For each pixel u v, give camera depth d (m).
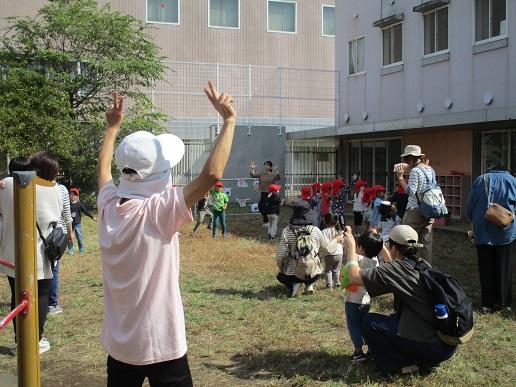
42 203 4.83
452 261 9.88
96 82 18.20
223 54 24.67
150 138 2.57
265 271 9.10
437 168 16.67
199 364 4.98
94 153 18.23
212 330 5.94
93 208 18.31
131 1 23.30
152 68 18.53
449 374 4.57
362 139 20.44
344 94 20.55
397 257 4.50
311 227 7.33
